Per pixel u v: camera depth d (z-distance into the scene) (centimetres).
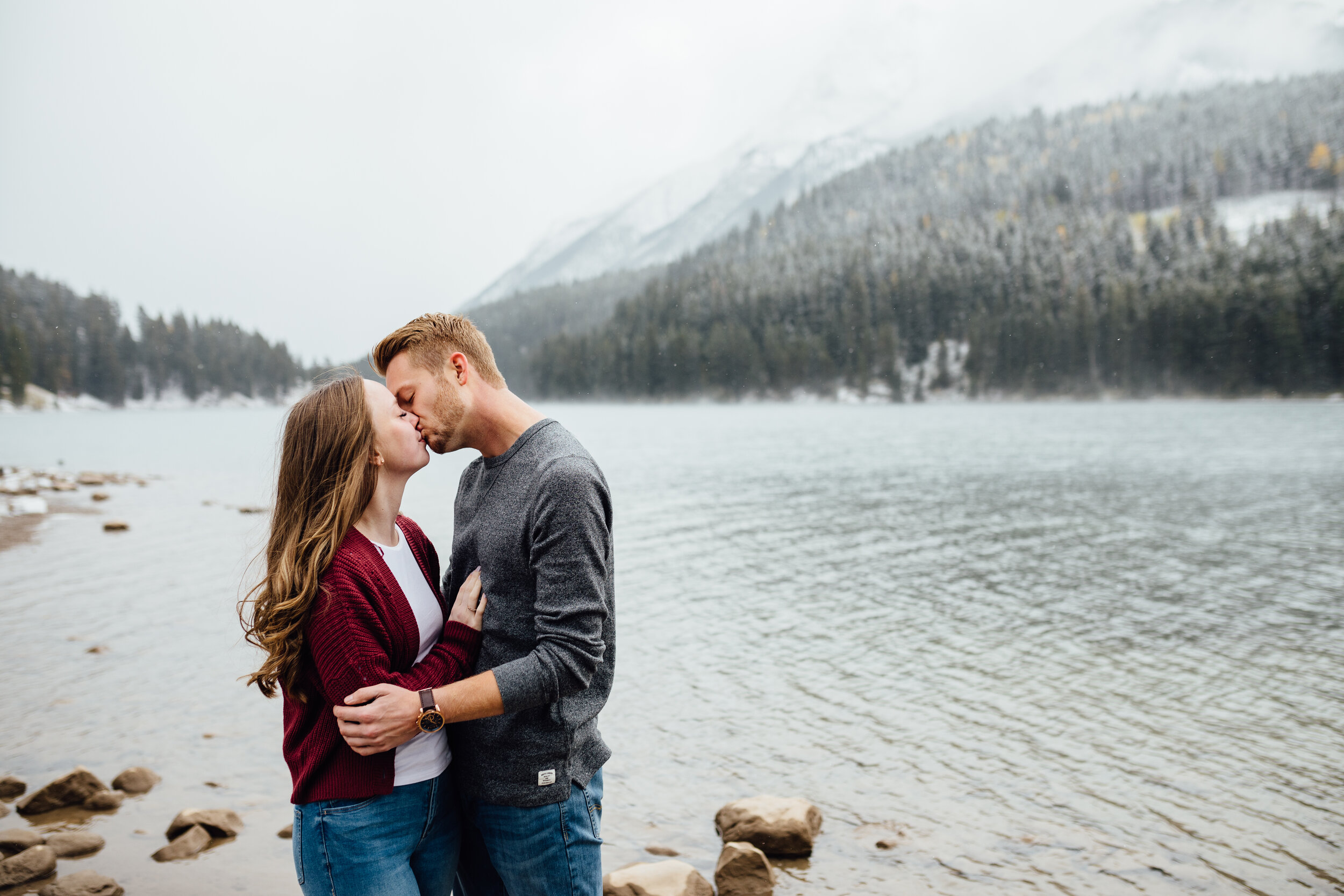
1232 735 606
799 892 402
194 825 459
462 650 217
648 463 3359
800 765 559
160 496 2405
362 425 211
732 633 908
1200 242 15312
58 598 1086
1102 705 675
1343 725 625
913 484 2475
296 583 200
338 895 205
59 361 15375
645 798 512
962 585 1148
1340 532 1566
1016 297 14588
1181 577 1188
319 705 208
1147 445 3975
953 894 400
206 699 693
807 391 14538
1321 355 10556
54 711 664
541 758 216
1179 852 438
